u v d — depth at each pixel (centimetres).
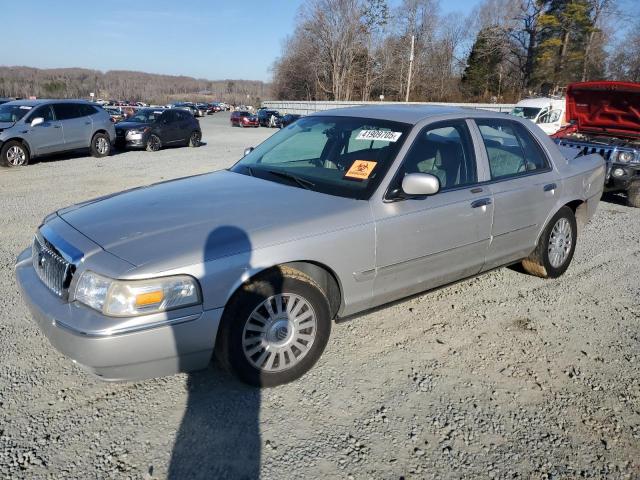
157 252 274
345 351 363
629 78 5022
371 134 385
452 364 351
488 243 414
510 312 435
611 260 582
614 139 943
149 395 306
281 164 404
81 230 302
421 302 449
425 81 6344
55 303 281
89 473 246
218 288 279
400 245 349
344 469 254
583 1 4838
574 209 532
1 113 1334
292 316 310
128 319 260
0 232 643
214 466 253
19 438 268
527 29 5150
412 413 297
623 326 417
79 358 262
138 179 1102
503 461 263
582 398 319
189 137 1911
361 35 6319
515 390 324
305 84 7125
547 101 1848
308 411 296
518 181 435
